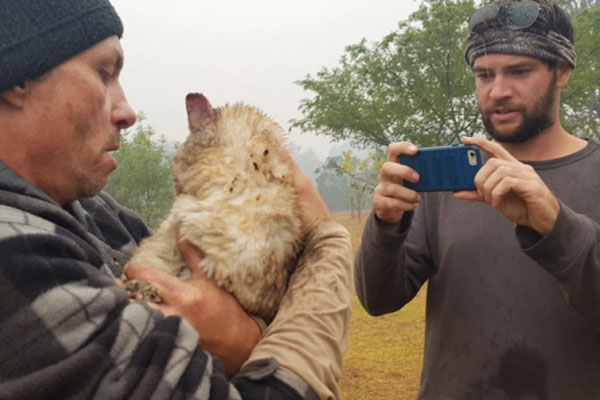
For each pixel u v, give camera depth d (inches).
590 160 90.3
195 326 58.5
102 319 47.2
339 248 65.6
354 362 341.1
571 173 90.0
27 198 52.0
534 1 90.6
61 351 44.3
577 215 76.1
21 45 51.3
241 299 63.4
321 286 61.1
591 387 81.1
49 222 52.4
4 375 42.9
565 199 88.4
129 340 47.0
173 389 46.0
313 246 66.2
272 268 65.2
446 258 94.7
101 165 58.3
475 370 88.4
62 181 57.1
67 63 54.1
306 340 56.1
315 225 69.7
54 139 54.7
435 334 95.6
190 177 71.3
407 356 350.0
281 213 66.6
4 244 46.3
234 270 62.6
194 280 63.1
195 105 75.9
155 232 72.1
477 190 77.4
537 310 84.7
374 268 91.4
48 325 44.6
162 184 806.5
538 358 83.9
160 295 59.2
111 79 59.4
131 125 62.2
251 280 63.4
